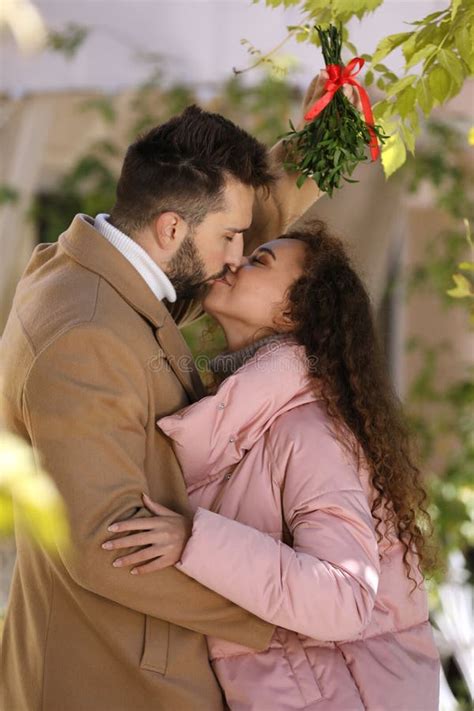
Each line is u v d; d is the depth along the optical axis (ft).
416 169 20.52
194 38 15.74
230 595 6.93
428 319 23.00
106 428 6.89
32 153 18.72
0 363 7.47
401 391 22.63
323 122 7.70
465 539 18.01
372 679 7.42
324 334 7.87
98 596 7.16
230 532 6.95
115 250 7.39
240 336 8.31
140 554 6.88
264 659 7.42
